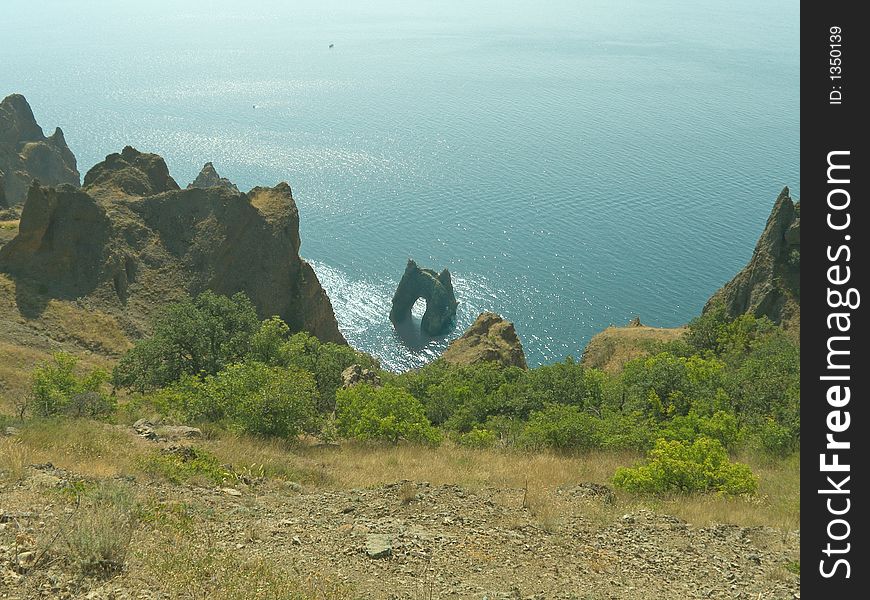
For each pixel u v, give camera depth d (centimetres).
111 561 964
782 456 2822
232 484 1600
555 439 2755
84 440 1725
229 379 2620
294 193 17062
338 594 978
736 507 1772
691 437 2853
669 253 13338
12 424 1897
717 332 6144
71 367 2967
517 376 4525
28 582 891
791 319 7050
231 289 6831
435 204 16288
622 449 2747
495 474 2042
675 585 1197
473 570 1153
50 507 1136
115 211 6650
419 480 1866
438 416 3925
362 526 1310
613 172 18562
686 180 17712
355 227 14875
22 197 12319
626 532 1446
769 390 3669
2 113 12606
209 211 6850
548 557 1255
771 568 1312
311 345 4381
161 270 6531
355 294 12244
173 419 2552
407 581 1076
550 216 15388
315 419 2612
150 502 1262
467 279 12538
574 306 11556
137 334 5875
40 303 5569
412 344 10969
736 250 13425
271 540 1191
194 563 1002
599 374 4347
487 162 19812
